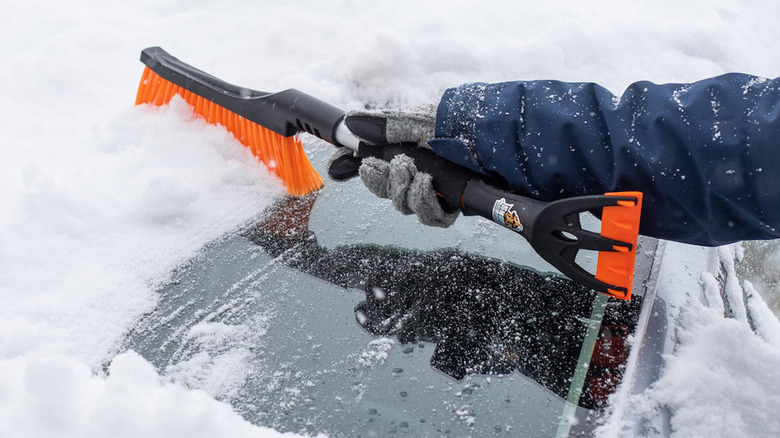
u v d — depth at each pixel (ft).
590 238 3.29
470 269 4.17
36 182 4.58
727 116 2.97
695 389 3.26
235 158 5.27
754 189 2.92
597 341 3.58
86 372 3.44
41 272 4.18
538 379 3.41
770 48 7.88
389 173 3.97
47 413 3.08
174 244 4.46
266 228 4.63
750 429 3.17
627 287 3.33
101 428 3.01
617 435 3.11
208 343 3.73
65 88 6.28
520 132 3.57
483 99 3.75
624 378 3.38
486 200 3.70
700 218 3.20
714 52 6.84
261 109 4.81
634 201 3.08
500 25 7.07
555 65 6.39
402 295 3.99
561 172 3.48
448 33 6.70
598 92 3.43
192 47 6.95
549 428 3.17
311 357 3.60
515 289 3.99
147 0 7.83
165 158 5.22
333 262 4.29
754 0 8.50
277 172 5.06
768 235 3.16
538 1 7.41
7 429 3.04
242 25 7.27
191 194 4.69
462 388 3.38
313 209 4.83
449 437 3.15
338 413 3.29
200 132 5.47
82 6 7.69
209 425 3.08
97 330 3.83
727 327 3.52
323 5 7.49
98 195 4.77
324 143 5.74
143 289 4.11
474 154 3.76
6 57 6.82
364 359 3.57
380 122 4.00
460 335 3.69
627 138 3.21
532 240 3.54
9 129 5.67
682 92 3.19
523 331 3.69
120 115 5.72
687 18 7.18
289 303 3.98
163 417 3.05
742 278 4.79
